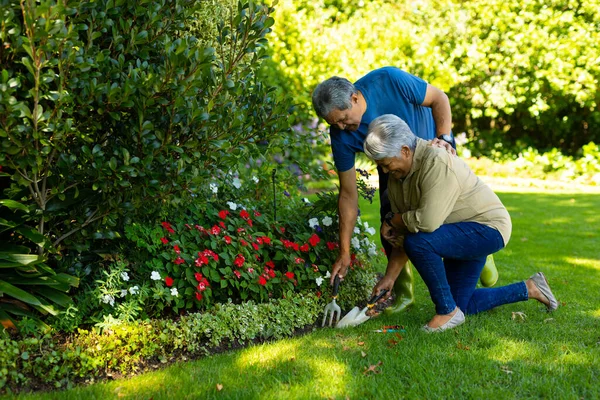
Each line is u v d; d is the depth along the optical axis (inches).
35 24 99.0
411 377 111.4
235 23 123.8
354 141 143.2
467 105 546.9
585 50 480.1
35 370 109.1
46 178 121.0
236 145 134.9
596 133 550.9
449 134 145.5
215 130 125.7
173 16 126.3
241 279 147.0
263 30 124.1
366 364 117.8
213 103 121.1
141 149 120.6
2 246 122.5
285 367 116.3
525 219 307.4
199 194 153.4
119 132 126.4
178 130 125.4
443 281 136.2
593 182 462.0
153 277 130.8
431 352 122.9
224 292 145.9
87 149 114.3
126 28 119.9
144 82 113.1
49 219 123.3
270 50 421.7
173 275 137.9
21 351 110.7
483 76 515.8
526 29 485.7
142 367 118.7
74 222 127.0
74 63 106.3
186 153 126.0
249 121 135.6
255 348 127.3
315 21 484.7
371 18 499.2
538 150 557.6
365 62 455.5
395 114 144.6
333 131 144.4
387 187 142.9
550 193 408.2
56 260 131.9
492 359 119.3
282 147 167.5
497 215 136.6
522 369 114.1
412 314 154.0
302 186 188.9
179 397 103.4
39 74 102.6
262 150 149.3
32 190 117.3
